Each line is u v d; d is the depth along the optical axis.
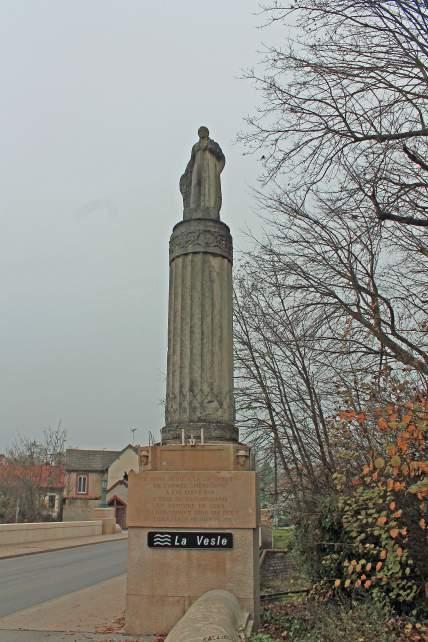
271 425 17.17
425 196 8.88
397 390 9.45
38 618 9.70
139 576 8.10
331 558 9.58
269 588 13.88
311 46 8.73
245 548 7.99
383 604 8.18
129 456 73.25
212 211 9.68
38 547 28.88
